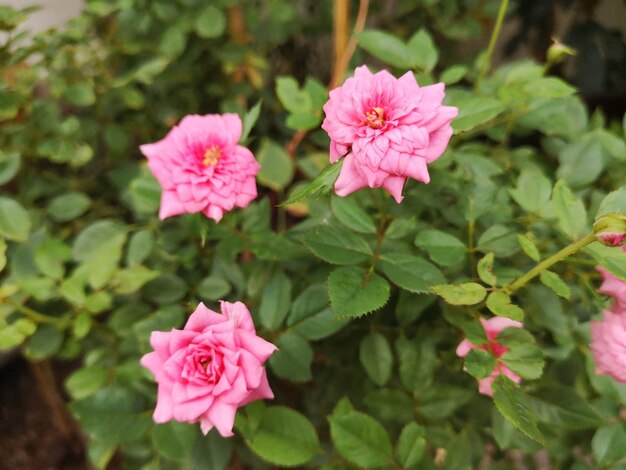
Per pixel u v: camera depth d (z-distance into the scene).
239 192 0.17
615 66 0.39
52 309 0.22
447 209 0.20
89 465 0.33
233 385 0.13
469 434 0.20
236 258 0.25
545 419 0.17
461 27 0.31
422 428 0.17
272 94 0.36
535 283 0.18
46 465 0.33
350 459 0.16
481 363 0.15
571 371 0.19
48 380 0.31
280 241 0.20
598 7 0.40
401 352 0.19
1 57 0.23
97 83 0.28
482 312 0.19
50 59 0.26
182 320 0.19
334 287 0.15
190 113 0.33
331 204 0.17
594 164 0.19
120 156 0.29
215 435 0.19
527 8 0.39
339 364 0.23
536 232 0.19
